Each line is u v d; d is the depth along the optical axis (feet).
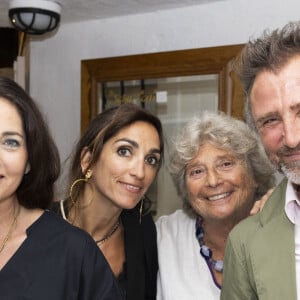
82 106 8.02
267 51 3.05
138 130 4.47
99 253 3.47
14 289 3.09
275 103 2.92
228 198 4.73
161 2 7.21
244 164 4.76
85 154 4.67
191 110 7.21
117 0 7.13
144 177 4.52
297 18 6.62
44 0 6.96
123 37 7.91
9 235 3.30
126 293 4.75
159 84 7.46
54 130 8.59
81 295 3.33
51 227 3.40
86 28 8.23
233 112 6.78
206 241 4.97
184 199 5.22
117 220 4.96
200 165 4.74
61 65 8.52
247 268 3.49
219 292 4.63
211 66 7.01
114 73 7.76
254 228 3.52
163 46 7.56
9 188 3.04
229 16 7.04
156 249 5.12
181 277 4.78
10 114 2.98
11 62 10.19
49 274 3.19
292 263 3.20
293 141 2.87
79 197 4.78
